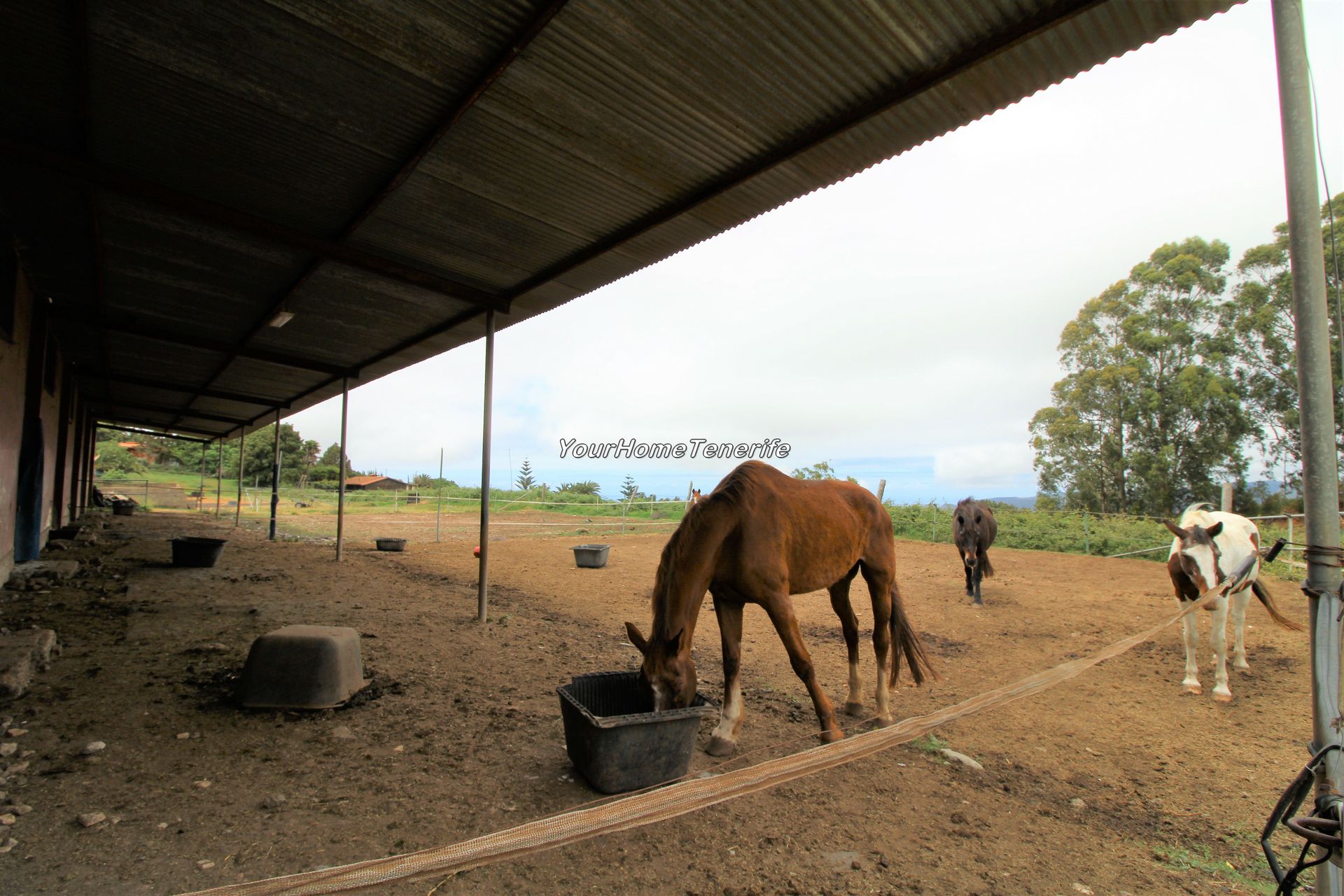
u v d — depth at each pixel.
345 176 4.55
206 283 6.89
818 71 3.24
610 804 1.63
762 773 1.82
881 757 3.61
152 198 4.54
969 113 3.47
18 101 3.81
